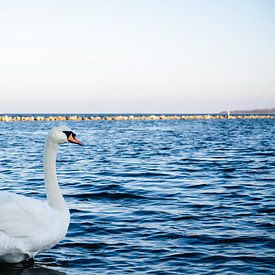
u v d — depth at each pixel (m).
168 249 8.12
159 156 27.33
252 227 9.66
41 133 62.34
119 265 7.29
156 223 10.05
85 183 16.19
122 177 17.80
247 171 19.66
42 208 7.16
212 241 8.62
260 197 13.22
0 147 35.62
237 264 7.31
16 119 157.00
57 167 21.66
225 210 11.41
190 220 10.32
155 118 182.62
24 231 6.76
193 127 88.31
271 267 7.18
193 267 7.18
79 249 8.16
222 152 30.27
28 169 20.67
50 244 7.21
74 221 10.22
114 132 66.25
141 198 13.16
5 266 7.19
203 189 14.77
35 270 7.05
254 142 41.44
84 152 31.36
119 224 9.95
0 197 6.89
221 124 109.44
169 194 13.81
